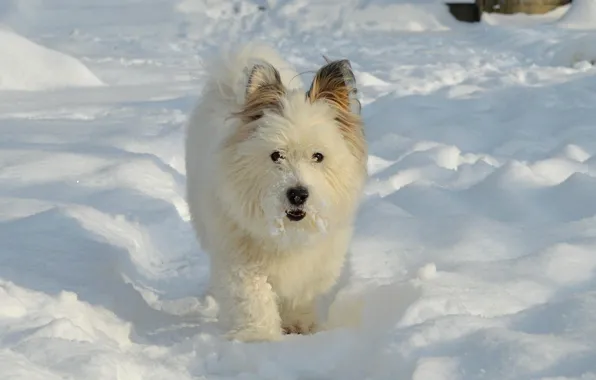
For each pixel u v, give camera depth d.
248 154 6.83
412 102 15.93
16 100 17.25
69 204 10.14
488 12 31.44
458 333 6.07
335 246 7.48
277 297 7.66
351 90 7.18
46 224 9.33
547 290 7.04
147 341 7.31
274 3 33.09
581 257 7.67
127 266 8.90
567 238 8.42
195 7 33.06
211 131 7.70
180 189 11.64
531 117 14.59
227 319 7.38
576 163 11.16
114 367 5.93
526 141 13.07
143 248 9.69
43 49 19.81
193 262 9.66
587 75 18.97
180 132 13.83
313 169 6.80
